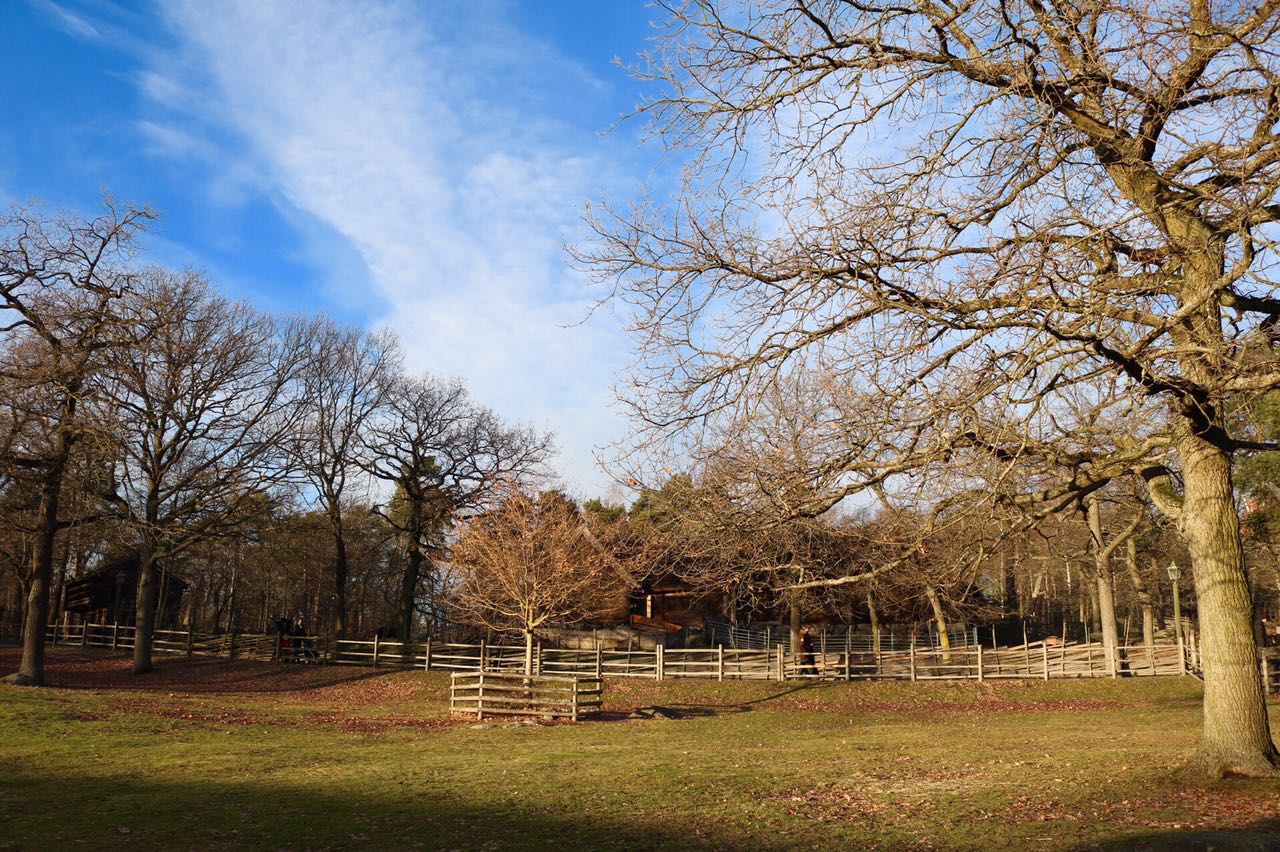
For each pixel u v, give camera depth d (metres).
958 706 29.58
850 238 10.44
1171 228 11.00
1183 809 10.55
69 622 59.06
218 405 34.88
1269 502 24.42
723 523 10.70
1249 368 9.40
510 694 26.67
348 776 15.19
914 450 10.27
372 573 62.22
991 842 9.86
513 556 32.59
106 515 32.31
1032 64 10.02
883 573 11.27
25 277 27.06
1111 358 9.71
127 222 27.97
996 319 10.06
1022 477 11.71
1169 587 45.41
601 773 15.39
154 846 10.32
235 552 55.41
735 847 10.18
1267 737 11.40
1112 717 25.36
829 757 17.28
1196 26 10.07
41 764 16.12
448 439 45.00
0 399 25.98
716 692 31.86
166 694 29.33
